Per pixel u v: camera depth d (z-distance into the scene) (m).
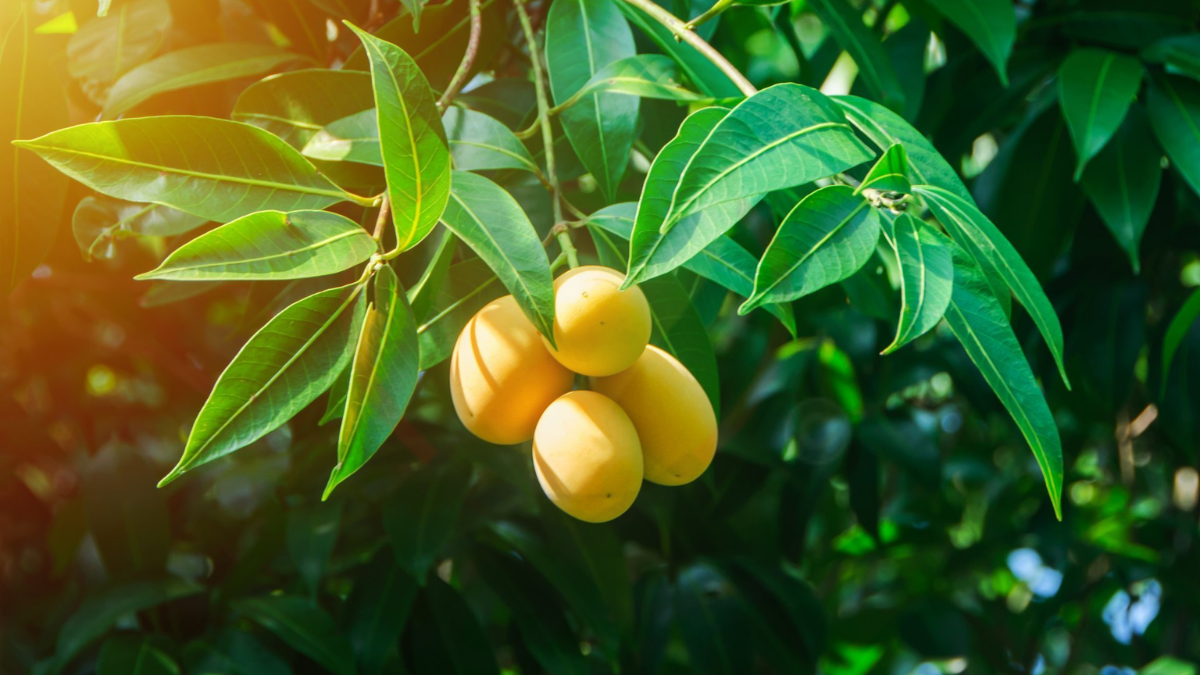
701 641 1.43
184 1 1.20
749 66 1.22
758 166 0.84
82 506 1.59
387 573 1.27
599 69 1.02
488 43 1.11
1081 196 1.31
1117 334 1.41
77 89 1.23
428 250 1.06
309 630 1.20
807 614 1.45
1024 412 0.85
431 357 0.97
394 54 0.84
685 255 0.84
